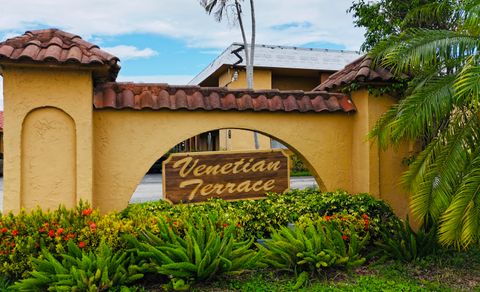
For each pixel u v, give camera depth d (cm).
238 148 2000
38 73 523
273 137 648
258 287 456
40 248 460
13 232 461
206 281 458
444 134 539
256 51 2067
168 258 433
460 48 507
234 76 1903
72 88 530
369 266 536
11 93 515
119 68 565
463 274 520
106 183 570
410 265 539
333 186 677
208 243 459
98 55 523
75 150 534
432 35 541
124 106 569
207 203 591
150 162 586
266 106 627
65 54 516
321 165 670
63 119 534
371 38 852
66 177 532
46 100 524
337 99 679
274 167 636
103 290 418
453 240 469
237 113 624
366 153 652
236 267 466
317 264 478
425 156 551
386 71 645
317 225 533
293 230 547
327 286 462
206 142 2577
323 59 2181
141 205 602
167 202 583
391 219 602
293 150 660
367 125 647
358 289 452
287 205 608
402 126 513
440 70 562
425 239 570
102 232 468
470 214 441
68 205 531
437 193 500
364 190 658
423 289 463
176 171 590
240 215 566
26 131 524
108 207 570
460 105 497
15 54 498
